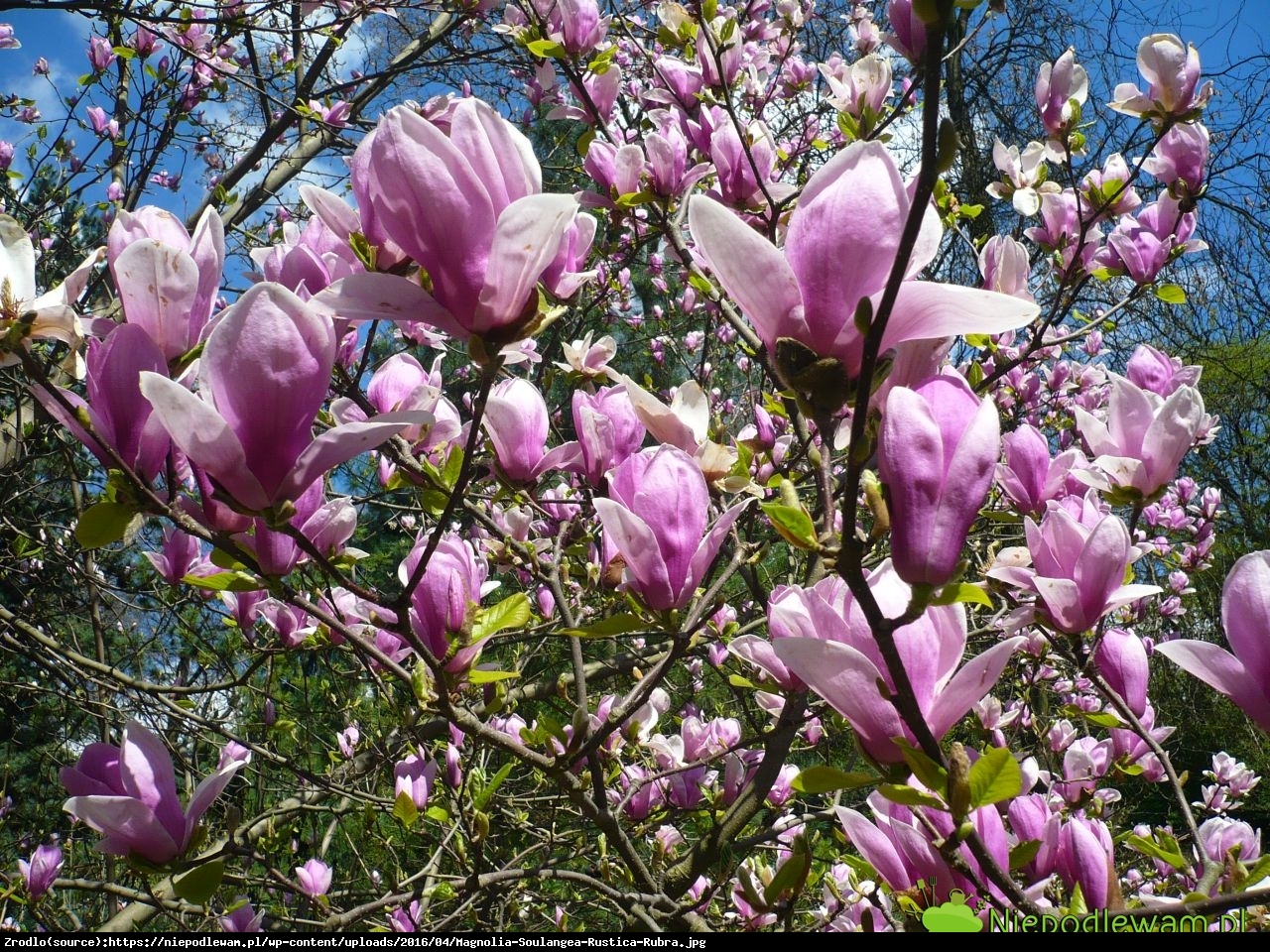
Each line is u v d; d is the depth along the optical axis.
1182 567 2.48
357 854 1.78
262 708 1.94
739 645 0.79
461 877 1.05
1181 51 1.02
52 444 2.05
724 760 1.09
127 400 0.51
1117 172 1.05
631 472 0.64
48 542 2.10
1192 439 0.77
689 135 1.16
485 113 0.48
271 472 0.48
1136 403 0.78
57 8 1.59
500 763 1.90
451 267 0.47
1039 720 1.64
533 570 0.90
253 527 0.56
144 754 0.63
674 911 0.78
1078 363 2.45
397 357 0.81
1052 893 0.68
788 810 1.34
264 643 1.73
